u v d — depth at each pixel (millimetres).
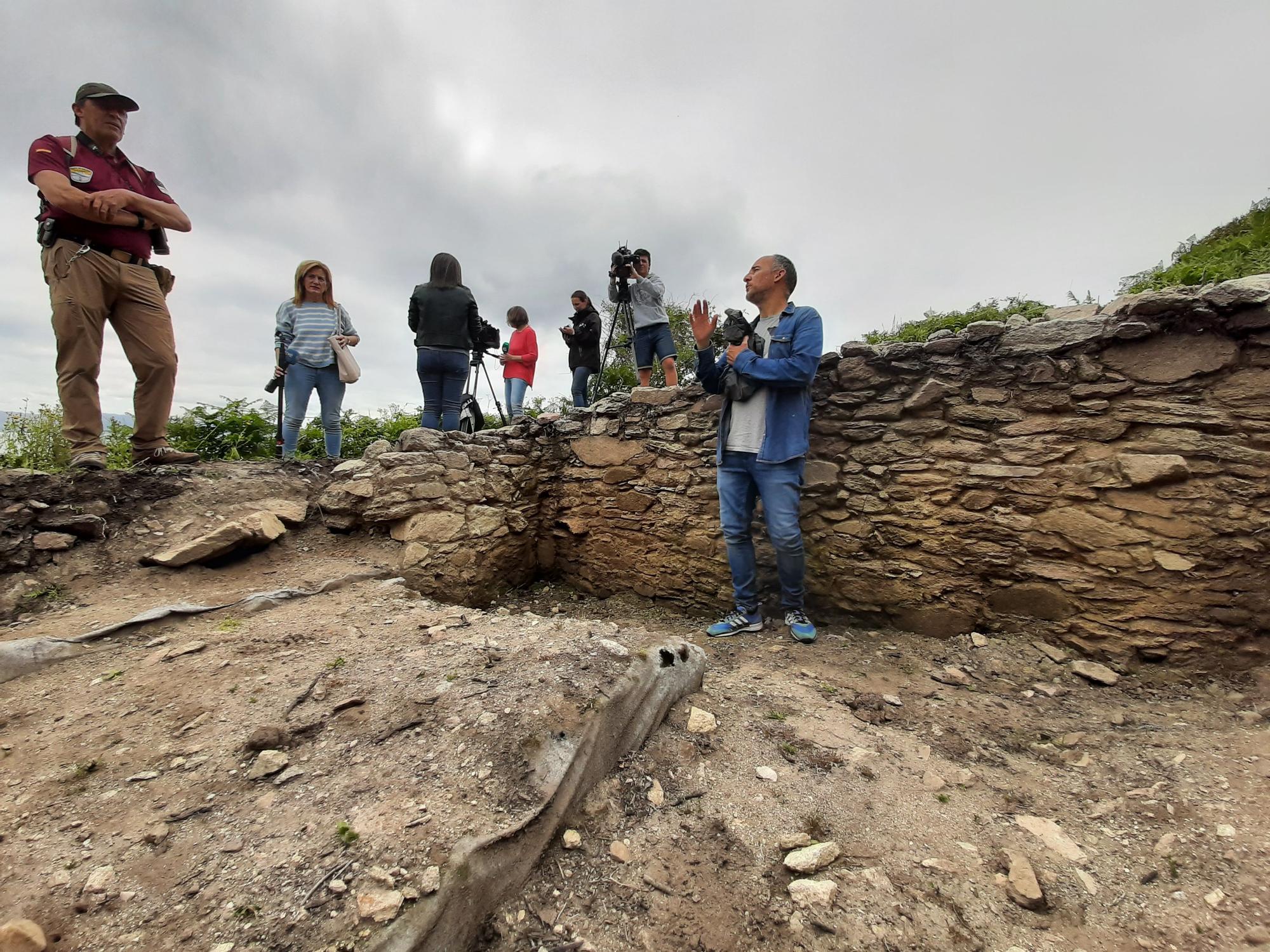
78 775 1648
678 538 4488
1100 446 2971
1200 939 1364
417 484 3963
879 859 1630
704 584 4371
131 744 1788
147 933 1188
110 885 1294
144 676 2182
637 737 2021
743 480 3480
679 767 1974
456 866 1326
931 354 3428
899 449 3527
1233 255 3928
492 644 2416
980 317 4785
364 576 3445
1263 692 2482
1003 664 2996
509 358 6133
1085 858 1642
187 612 2744
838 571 3754
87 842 1415
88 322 3230
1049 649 3045
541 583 5242
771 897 1503
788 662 3088
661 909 1447
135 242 3367
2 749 1757
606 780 1846
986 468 3254
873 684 2822
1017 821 1805
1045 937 1408
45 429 4828
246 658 2314
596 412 4953
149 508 3475
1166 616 2789
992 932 1421
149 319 3521
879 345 3576
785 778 1958
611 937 1368
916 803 1874
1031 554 3145
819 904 1473
